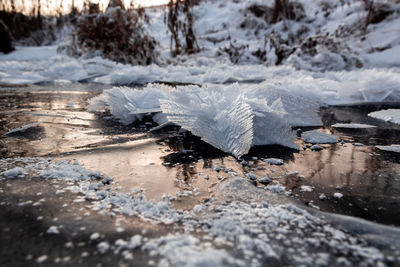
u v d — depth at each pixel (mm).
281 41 8336
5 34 10602
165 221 847
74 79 4930
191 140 1663
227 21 13234
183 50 8266
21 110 2414
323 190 1082
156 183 1116
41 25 13961
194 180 1146
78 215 853
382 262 684
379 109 2670
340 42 7000
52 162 1291
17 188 1012
